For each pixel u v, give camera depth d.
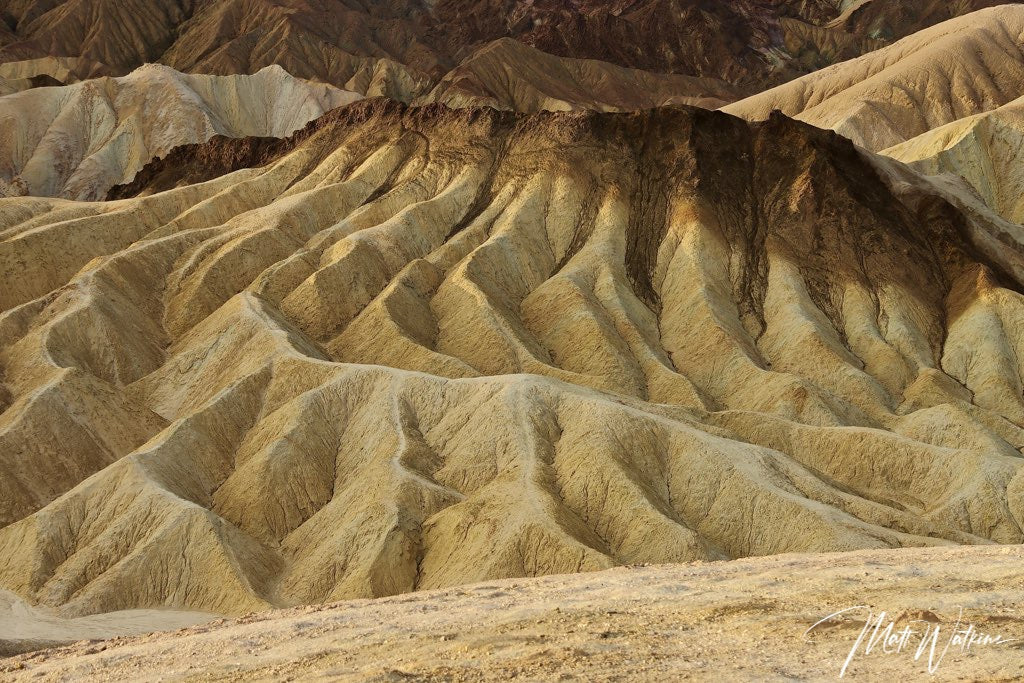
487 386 71.81
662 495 64.38
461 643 20.64
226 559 59.28
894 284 106.31
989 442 79.56
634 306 104.00
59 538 63.56
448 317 99.69
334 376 77.75
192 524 61.16
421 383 74.00
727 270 109.06
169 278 107.69
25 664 26.09
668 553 58.00
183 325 101.31
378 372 76.12
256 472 68.12
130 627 52.97
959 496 66.94
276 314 96.25
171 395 90.00
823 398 86.75
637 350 97.50
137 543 61.72
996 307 102.62
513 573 56.06
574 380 89.50
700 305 101.38
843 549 57.53
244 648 23.80
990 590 21.47
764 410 87.00
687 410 79.44
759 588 23.98
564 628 21.16
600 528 60.97
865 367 97.69
